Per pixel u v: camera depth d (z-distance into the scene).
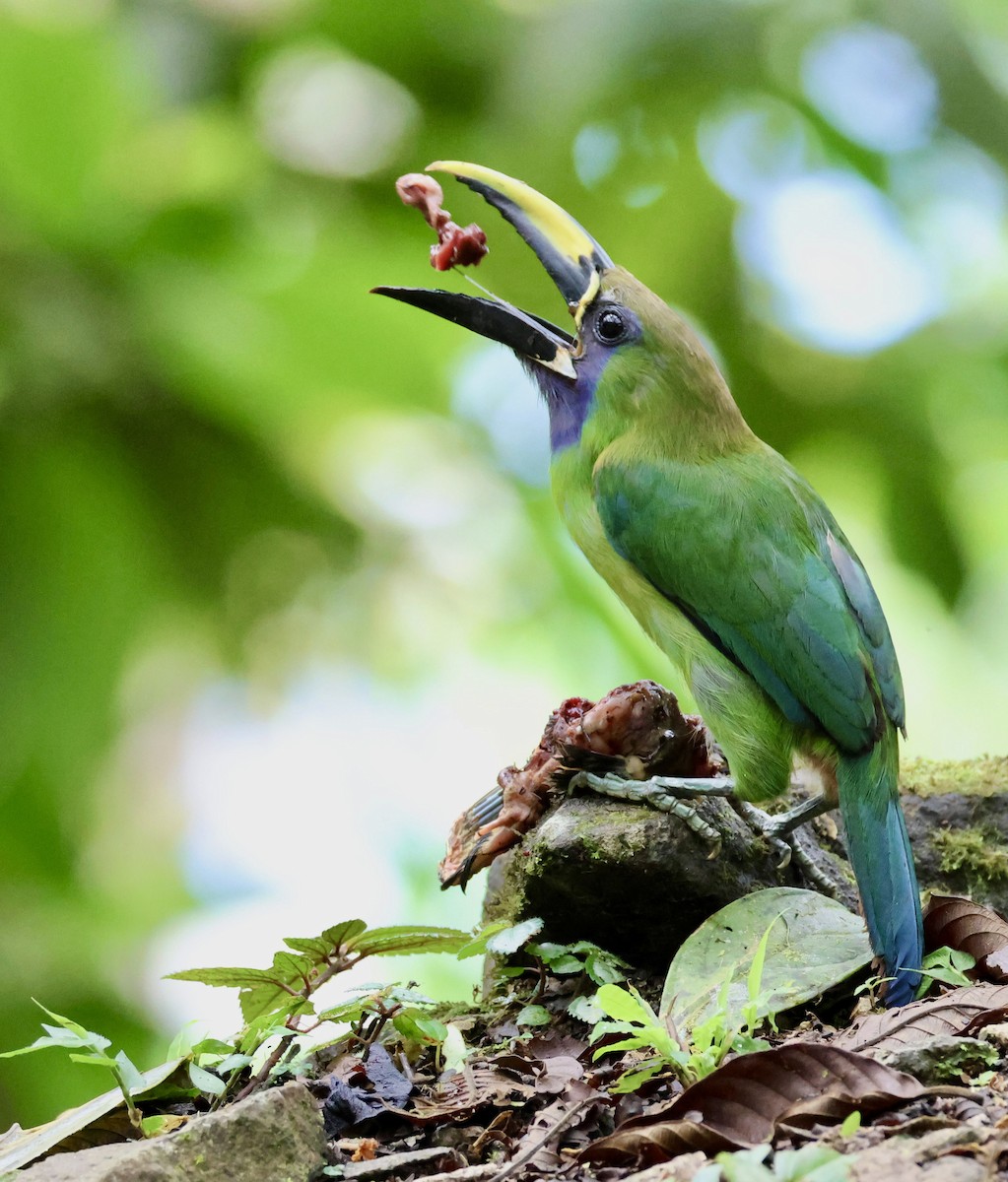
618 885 6.92
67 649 12.95
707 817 7.23
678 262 15.38
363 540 13.95
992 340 15.84
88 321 12.30
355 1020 6.39
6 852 13.25
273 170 14.55
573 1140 5.15
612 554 8.27
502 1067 6.02
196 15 15.01
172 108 14.19
